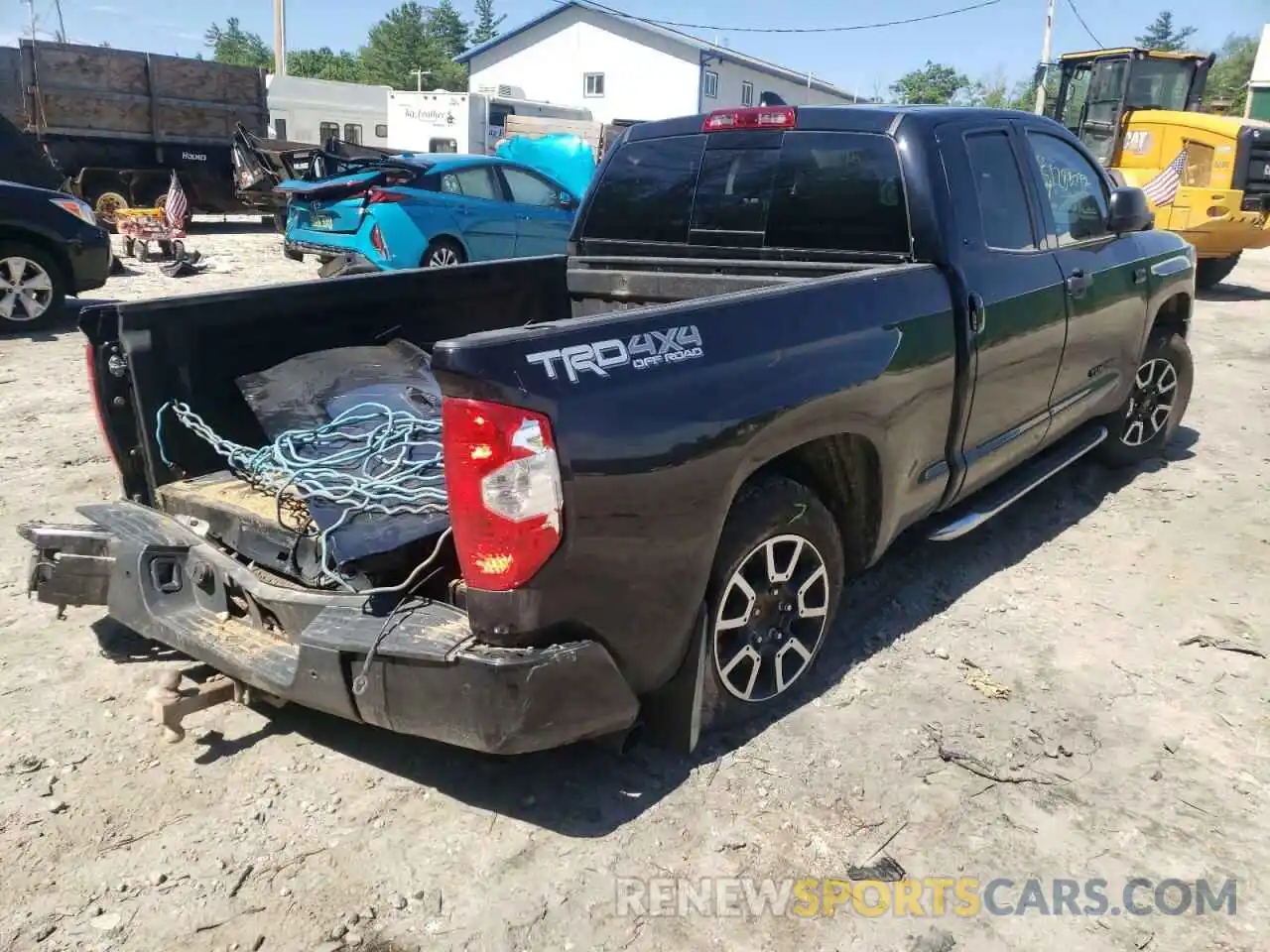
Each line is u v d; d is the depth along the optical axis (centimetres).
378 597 275
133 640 381
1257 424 713
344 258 903
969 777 307
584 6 3853
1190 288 580
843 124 394
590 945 243
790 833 281
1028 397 433
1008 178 421
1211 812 294
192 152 1759
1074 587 444
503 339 237
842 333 317
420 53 9019
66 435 616
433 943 242
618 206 461
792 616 332
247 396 359
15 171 1095
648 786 299
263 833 278
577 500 244
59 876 260
